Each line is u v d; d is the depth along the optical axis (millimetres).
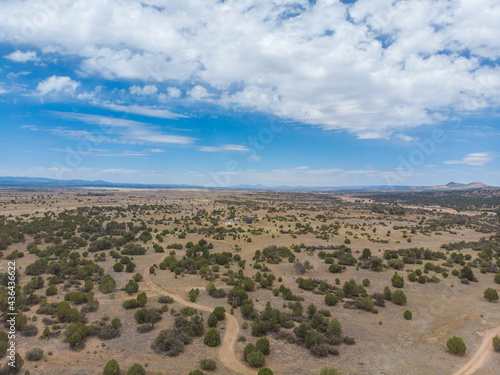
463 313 54688
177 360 36469
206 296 58656
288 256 93000
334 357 38562
